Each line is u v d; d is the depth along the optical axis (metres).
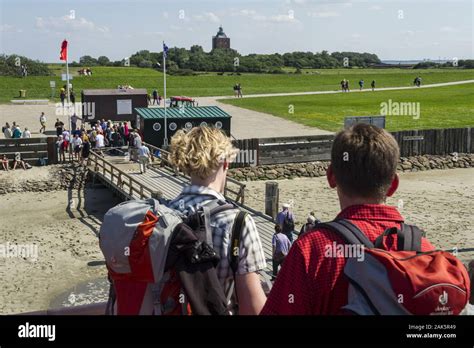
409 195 32.81
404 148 41.59
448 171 40.81
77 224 26.84
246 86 92.12
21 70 86.19
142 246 2.89
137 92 50.34
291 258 2.71
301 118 56.28
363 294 2.50
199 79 94.19
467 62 143.12
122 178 31.00
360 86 86.94
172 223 2.95
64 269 20.72
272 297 2.72
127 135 41.06
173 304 2.97
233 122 53.97
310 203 30.83
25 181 33.16
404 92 82.88
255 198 32.06
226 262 3.11
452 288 2.43
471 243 23.42
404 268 2.47
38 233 25.36
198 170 3.30
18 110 59.88
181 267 2.91
